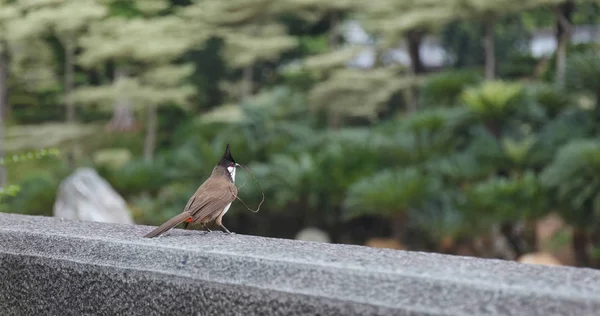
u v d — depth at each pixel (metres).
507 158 15.48
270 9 30.48
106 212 10.33
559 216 13.96
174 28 27.98
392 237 17.67
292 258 2.00
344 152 17.45
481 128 16.88
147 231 2.54
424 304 1.76
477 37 33.59
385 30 29.31
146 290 2.21
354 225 18.20
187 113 31.41
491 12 25.86
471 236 14.72
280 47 30.08
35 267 2.46
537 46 34.50
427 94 20.00
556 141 15.47
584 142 13.41
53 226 2.67
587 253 14.23
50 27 26.31
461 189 15.55
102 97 26.36
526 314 1.65
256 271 2.02
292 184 16.78
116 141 28.34
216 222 2.73
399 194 14.58
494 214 13.80
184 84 30.91
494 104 15.91
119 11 30.20
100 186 10.59
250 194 17.12
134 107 27.20
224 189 2.73
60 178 19.00
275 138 19.98
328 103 29.12
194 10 29.73
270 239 2.36
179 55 29.19
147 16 30.28
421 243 16.34
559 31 26.03
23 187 18.31
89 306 2.34
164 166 19.77
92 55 26.28
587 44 22.67
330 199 17.06
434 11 27.09
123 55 26.34
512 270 1.83
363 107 29.50
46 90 29.86
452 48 34.91
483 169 15.51
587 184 12.93
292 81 31.44
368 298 1.83
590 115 15.59
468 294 1.72
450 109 17.78
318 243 2.25
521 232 15.75
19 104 30.25
